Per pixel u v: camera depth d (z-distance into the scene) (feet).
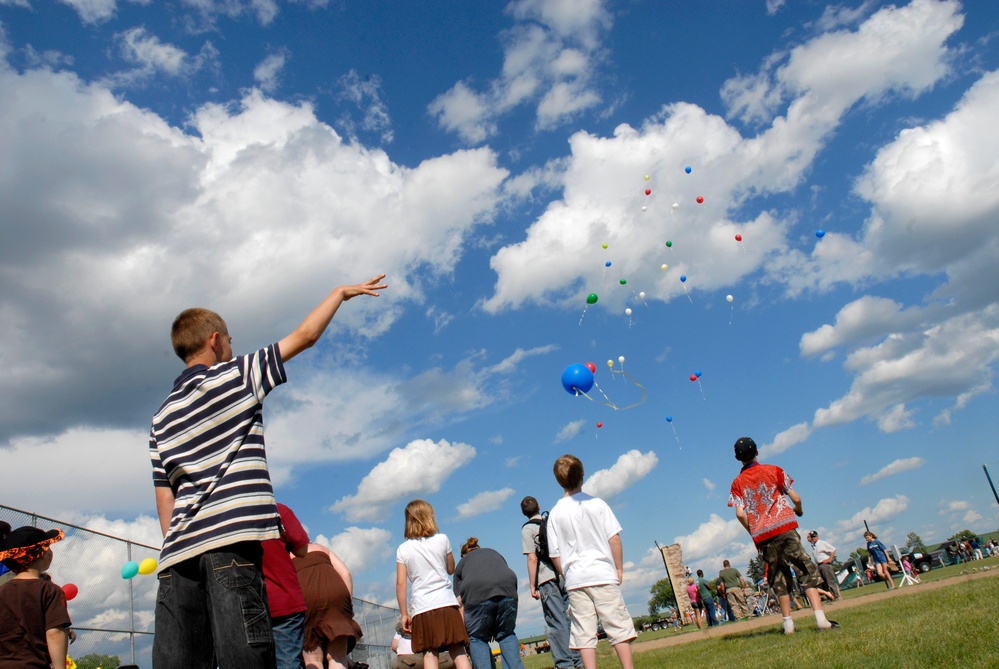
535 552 22.47
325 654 16.01
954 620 16.33
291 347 7.97
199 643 7.25
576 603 15.05
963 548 89.15
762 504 22.75
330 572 16.51
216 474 7.46
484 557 19.99
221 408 7.70
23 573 12.58
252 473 7.57
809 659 15.16
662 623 113.80
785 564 22.57
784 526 22.27
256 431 7.84
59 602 12.55
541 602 22.48
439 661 19.66
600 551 15.20
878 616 22.02
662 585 258.37
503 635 19.85
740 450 23.36
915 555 86.69
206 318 8.70
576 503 15.64
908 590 35.35
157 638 7.25
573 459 16.10
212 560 7.10
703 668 17.90
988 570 41.19
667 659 22.82
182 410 7.76
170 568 7.27
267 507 7.50
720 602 62.39
